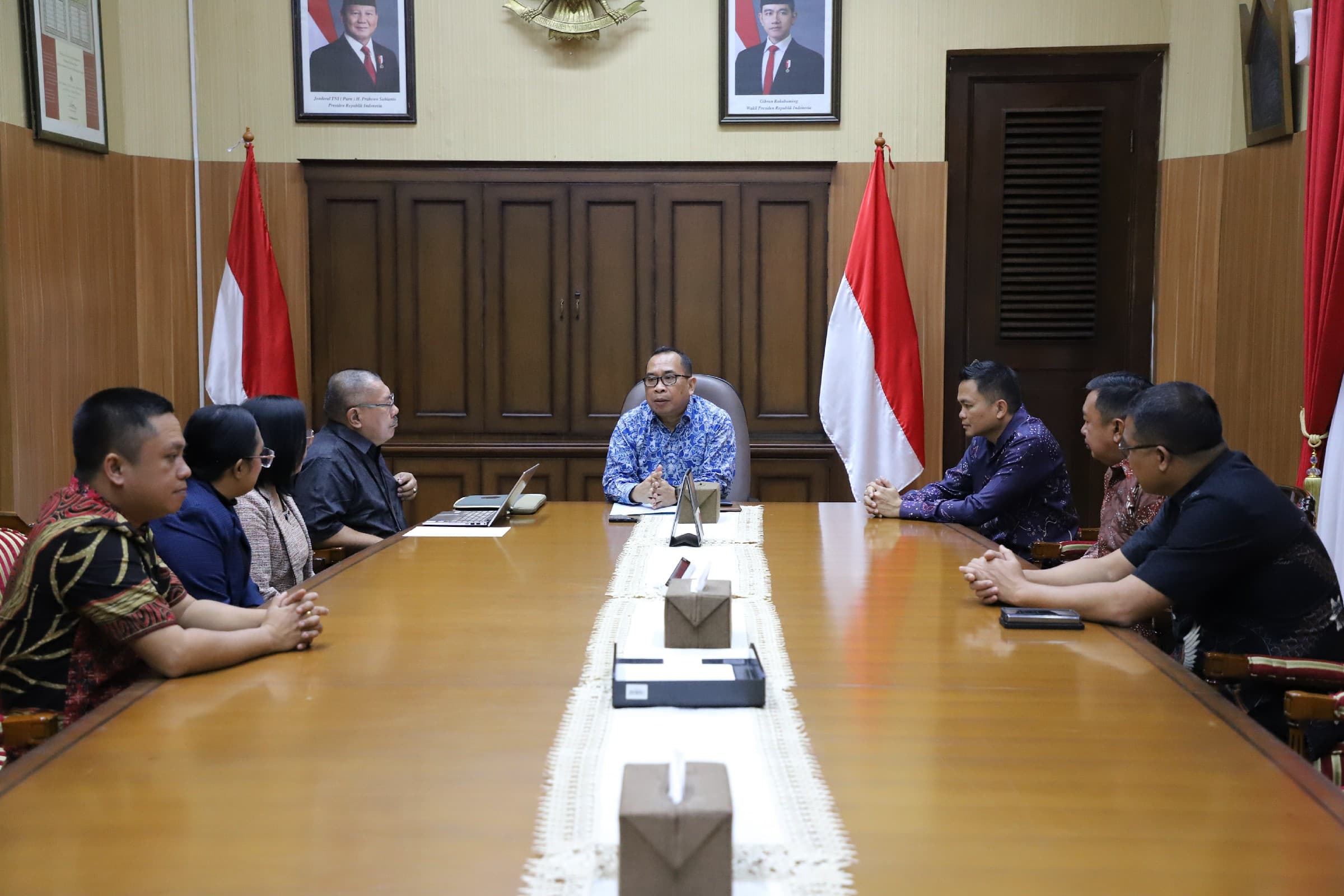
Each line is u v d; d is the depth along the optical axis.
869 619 2.24
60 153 4.68
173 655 1.84
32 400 4.50
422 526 3.38
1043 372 5.50
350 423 3.64
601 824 1.25
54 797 1.34
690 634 1.88
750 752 1.47
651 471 4.26
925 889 1.10
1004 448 3.63
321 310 5.46
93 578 1.84
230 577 2.41
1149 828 1.24
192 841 1.22
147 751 1.50
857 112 5.35
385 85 5.38
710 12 5.34
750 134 5.38
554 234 5.44
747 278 5.43
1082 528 5.52
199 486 2.38
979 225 5.44
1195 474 2.29
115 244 5.03
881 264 5.17
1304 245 4.16
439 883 1.12
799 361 5.45
